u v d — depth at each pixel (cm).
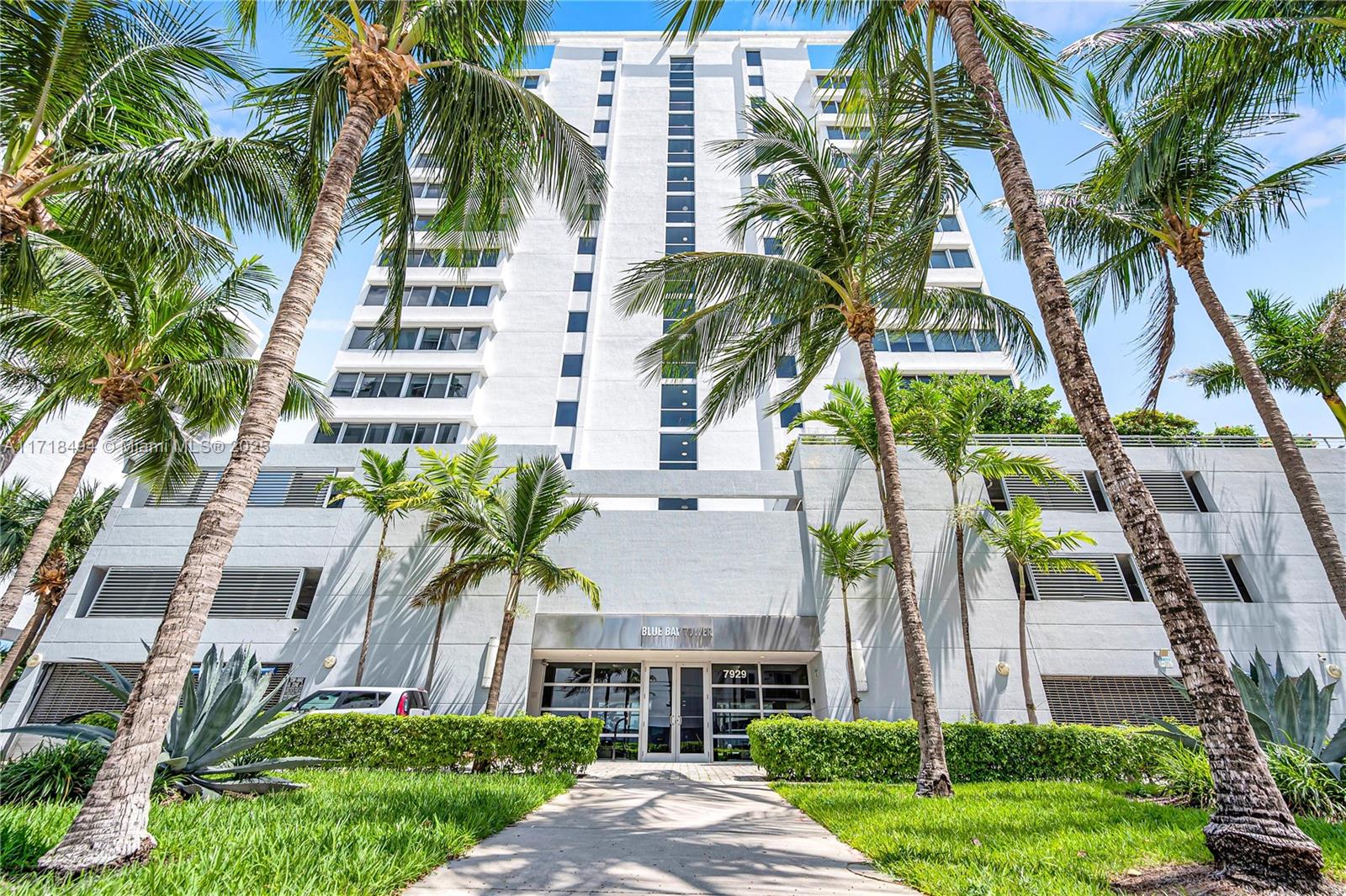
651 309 1131
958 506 1577
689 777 1212
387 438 2595
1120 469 528
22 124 866
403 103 830
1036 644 1619
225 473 505
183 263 1055
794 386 1245
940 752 860
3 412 1448
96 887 334
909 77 831
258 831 459
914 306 1066
